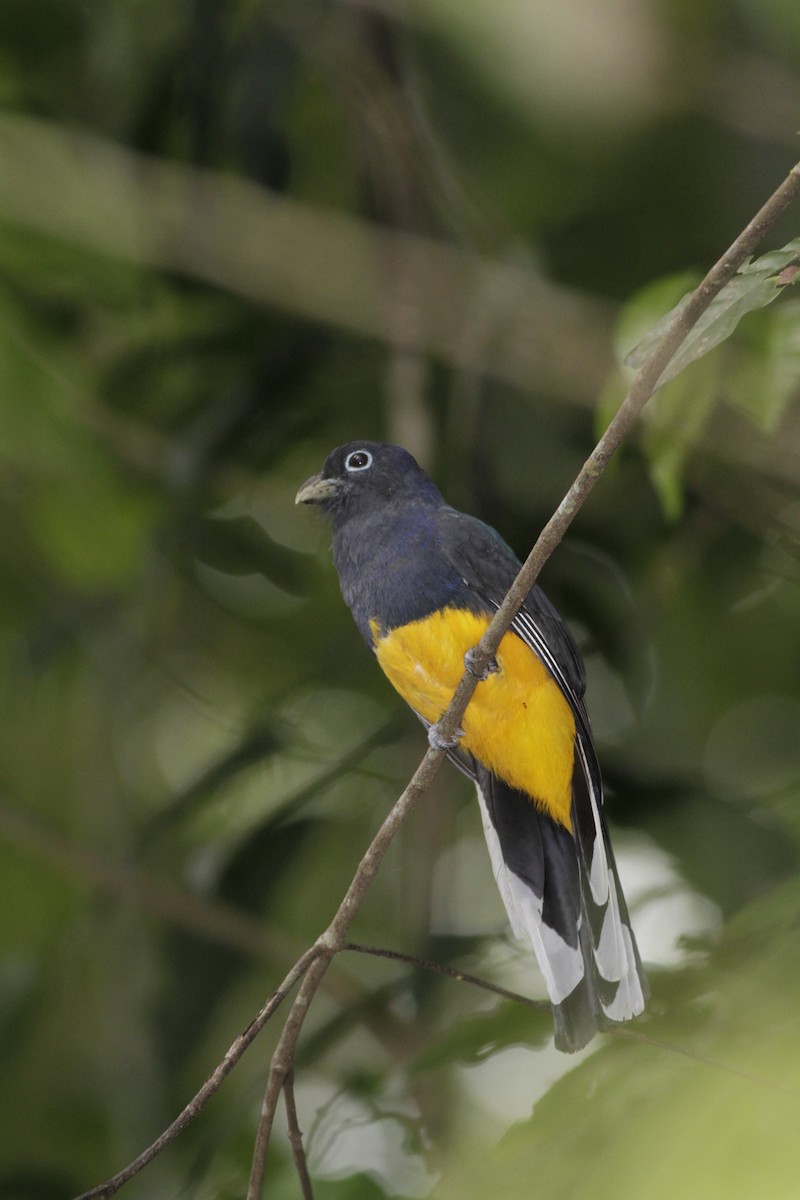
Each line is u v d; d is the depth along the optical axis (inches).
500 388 450.6
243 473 460.8
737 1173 207.6
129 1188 415.2
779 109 385.7
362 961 494.0
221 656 516.7
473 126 420.8
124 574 494.9
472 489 447.8
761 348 279.6
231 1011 463.2
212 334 466.9
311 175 489.4
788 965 262.2
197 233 423.2
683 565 449.1
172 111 432.1
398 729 434.6
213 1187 333.1
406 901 426.0
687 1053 236.4
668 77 375.2
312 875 490.0
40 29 438.0
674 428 284.2
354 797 476.4
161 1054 406.3
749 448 390.9
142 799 551.2
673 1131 218.7
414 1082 335.0
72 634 495.8
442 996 366.9
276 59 396.5
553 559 447.5
